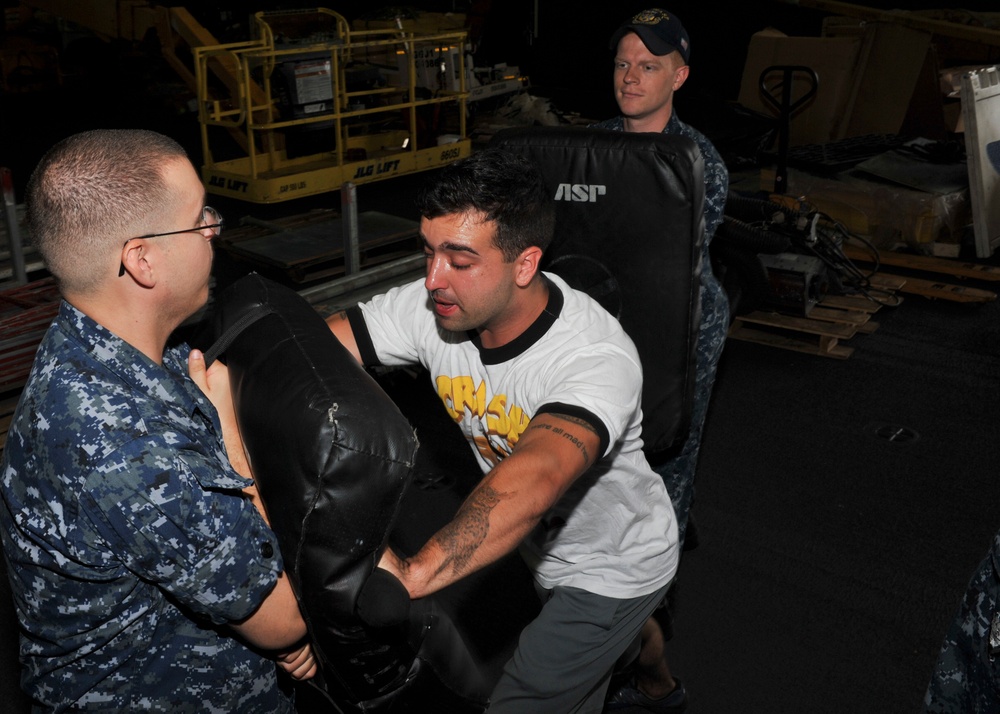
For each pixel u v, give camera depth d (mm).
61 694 1430
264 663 1570
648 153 2229
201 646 1477
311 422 1302
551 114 11070
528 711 2033
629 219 2291
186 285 1445
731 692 2971
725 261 5375
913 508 3969
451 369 1992
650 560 2025
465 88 9734
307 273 6352
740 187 7332
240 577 1348
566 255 2383
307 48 8023
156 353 1483
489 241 1653
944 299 6312
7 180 4758
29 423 1327
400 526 3803
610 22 14250
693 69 13742
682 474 3049
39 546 1337
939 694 1870
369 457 1301
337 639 1388
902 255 6762
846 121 8633
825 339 5441
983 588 1757
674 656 3129
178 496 1295
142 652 1428
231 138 11391
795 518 3908
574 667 2016
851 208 6922
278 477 1338
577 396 1655
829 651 3148
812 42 8516
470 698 1815
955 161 7059
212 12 13094
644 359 2410
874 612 3336
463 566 1427
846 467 4293
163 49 9414
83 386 1318
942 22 8305
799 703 2920
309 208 8500
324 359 1442
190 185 1426
